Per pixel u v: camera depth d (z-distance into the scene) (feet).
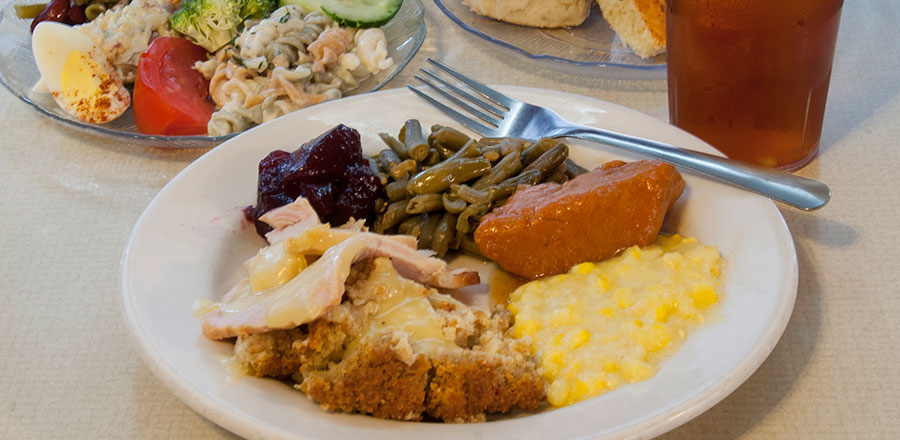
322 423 1.40
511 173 1.78
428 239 1.75
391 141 1.85
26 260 1.81
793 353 1.55
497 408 1.45
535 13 2.20
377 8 2.24
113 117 2.09
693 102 1.79
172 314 1.57
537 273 1.69
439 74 2.16
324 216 1.73
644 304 1.54
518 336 1.57
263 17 2.26
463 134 1.84
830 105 1.98
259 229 1.77
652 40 2.05
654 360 1.48
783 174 1.65
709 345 1.47
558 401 1.46
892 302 1.60
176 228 1.72
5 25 2.32
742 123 1.77
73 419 1.54
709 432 1.47
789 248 1.55
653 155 1.74
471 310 1.56
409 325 1.51
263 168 1.79
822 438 1.45
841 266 1.66
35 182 1.98
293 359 1.48
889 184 1.80
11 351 1.65
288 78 2.08
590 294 1.59
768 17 1.65
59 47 2.07
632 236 1.65
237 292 1.59
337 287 1.47
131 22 2.18
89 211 1.91
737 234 1.63
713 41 1.70
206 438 1.50
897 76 2.03
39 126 2.13
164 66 2.09
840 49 2.12
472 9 2.28
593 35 2.21
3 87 2.26
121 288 1.59
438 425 1.40
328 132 1.77
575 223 1.65
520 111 1.90
